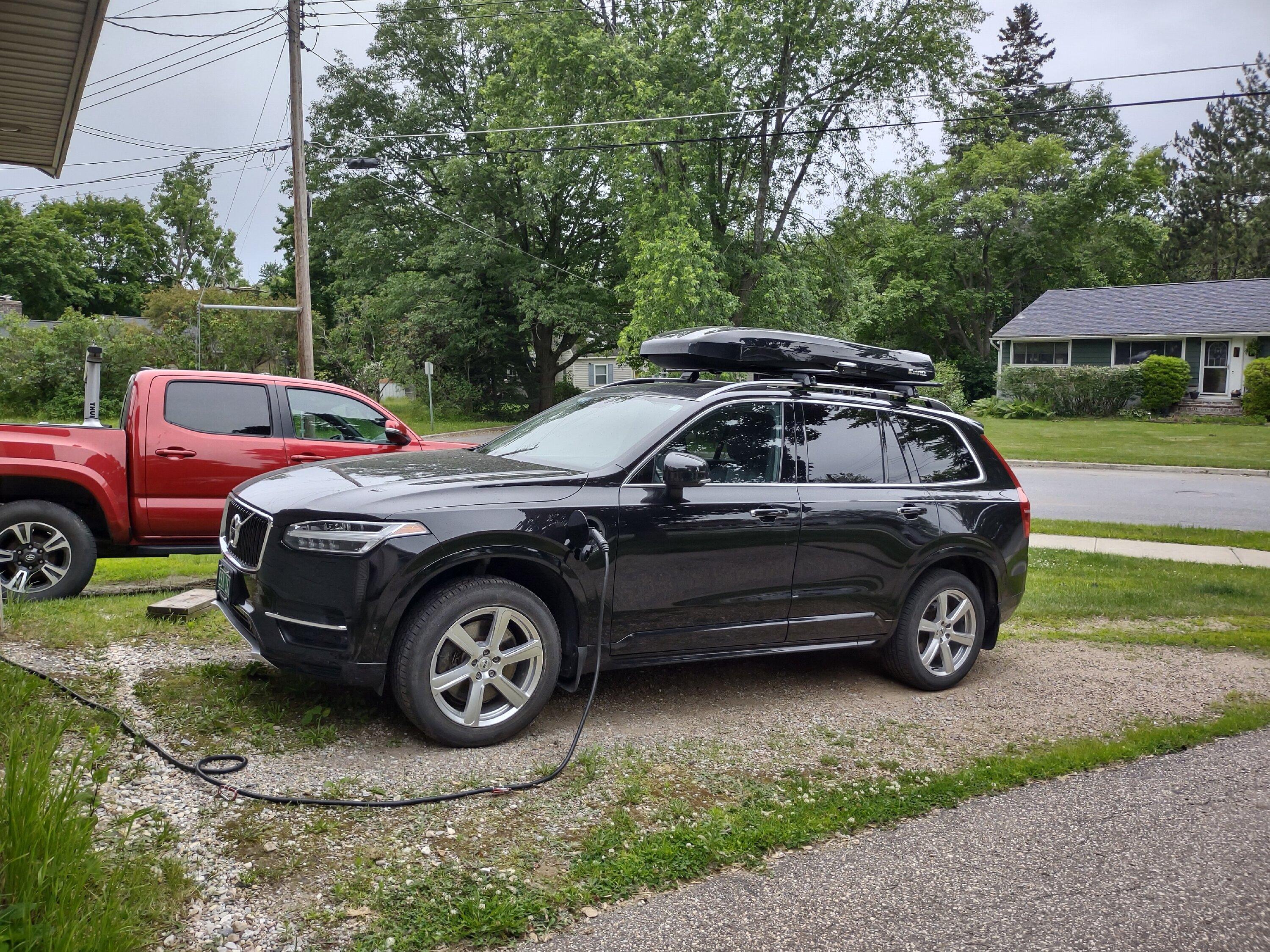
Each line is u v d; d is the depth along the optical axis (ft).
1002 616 18.63
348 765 12.09
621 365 85.66
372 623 12.34
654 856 10.33
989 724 15.67
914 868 10.57
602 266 125.29
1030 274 157.28
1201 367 114.93
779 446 16.03
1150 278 198.08
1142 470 73.10
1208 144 214.28
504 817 11.01
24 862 7.46
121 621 17.81
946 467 18.07
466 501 13.07
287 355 106.63
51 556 20.57
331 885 9.21
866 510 16.35
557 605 14.30
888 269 158.10
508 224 122.21
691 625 14.85
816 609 16.01
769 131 83.66
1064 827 11.81
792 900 9.74
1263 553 37.24
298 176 61.46
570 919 9.07
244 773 11.53
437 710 12.69
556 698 15.78
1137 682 18.67
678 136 78.38
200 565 28.50
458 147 117.60
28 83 20.36
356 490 13.08
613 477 14.25
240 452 22.66
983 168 152.15
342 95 126.21
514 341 136.56
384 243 129.90
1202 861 10.99
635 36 81.92
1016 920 9.53
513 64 90.33
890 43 80.38
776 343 17.04
